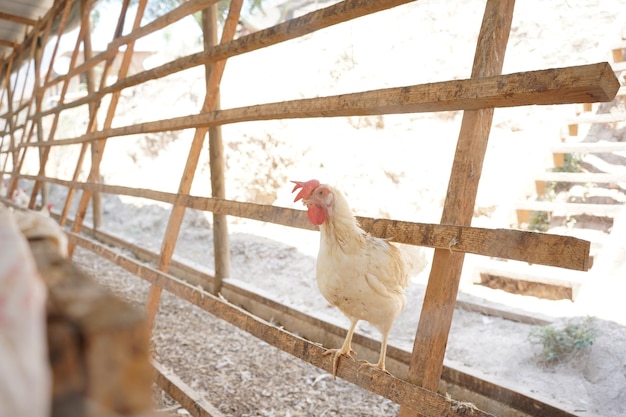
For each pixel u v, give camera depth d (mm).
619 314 3582
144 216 8984
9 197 8906
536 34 6035
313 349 2178
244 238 7125
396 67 6863
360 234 2176
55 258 486
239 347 4270
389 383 1835
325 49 7664
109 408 324
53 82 8328
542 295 4473
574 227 4957
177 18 4121
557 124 5148
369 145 6770
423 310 1781
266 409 3318
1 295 349
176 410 3078
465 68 6305
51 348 324
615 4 5668
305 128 7398
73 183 5836
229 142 8047
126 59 5344
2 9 10250
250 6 8906
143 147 10133
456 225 1727
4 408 309
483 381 3035
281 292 5406
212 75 3623
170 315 4980
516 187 5039
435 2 6793
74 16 9227
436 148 6227
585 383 3168
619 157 5133
